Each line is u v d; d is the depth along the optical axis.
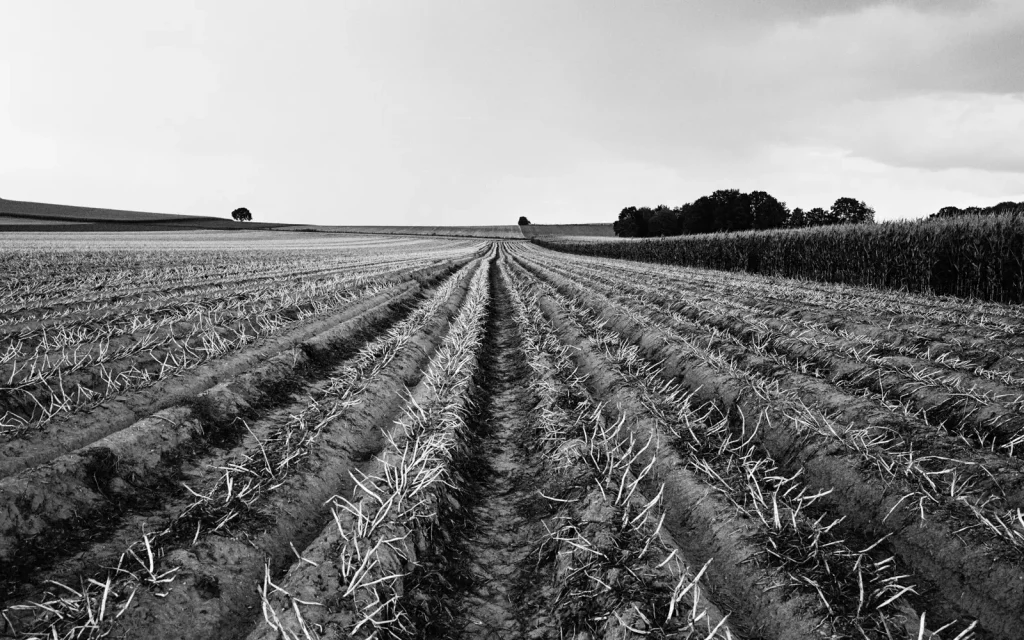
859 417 5.23
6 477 3.96
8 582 3.13
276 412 6.16
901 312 10.58
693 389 6.79
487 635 3.12
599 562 3.38
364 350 8.71
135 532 3.74
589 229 132.25
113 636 2.73
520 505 4.56
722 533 3.71
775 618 2.98
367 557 3.22
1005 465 4.03
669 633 2.79
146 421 4.87
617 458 4.81
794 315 10.96
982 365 6.82
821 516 3.80
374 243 63.12
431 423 5.53
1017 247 11.71
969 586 3.17
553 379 7.30
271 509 3.92
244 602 3.19
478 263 34.84
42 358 6.52
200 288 14.46
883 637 2.74
